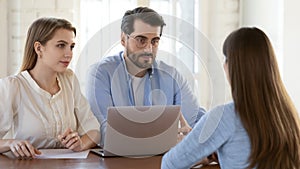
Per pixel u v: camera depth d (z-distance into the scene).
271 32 4.02
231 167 1.82
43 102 2.67
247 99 1.78
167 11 4.16
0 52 3.70
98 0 3.95
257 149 1.76
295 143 1.81
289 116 1.82
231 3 4.32
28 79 2.66
